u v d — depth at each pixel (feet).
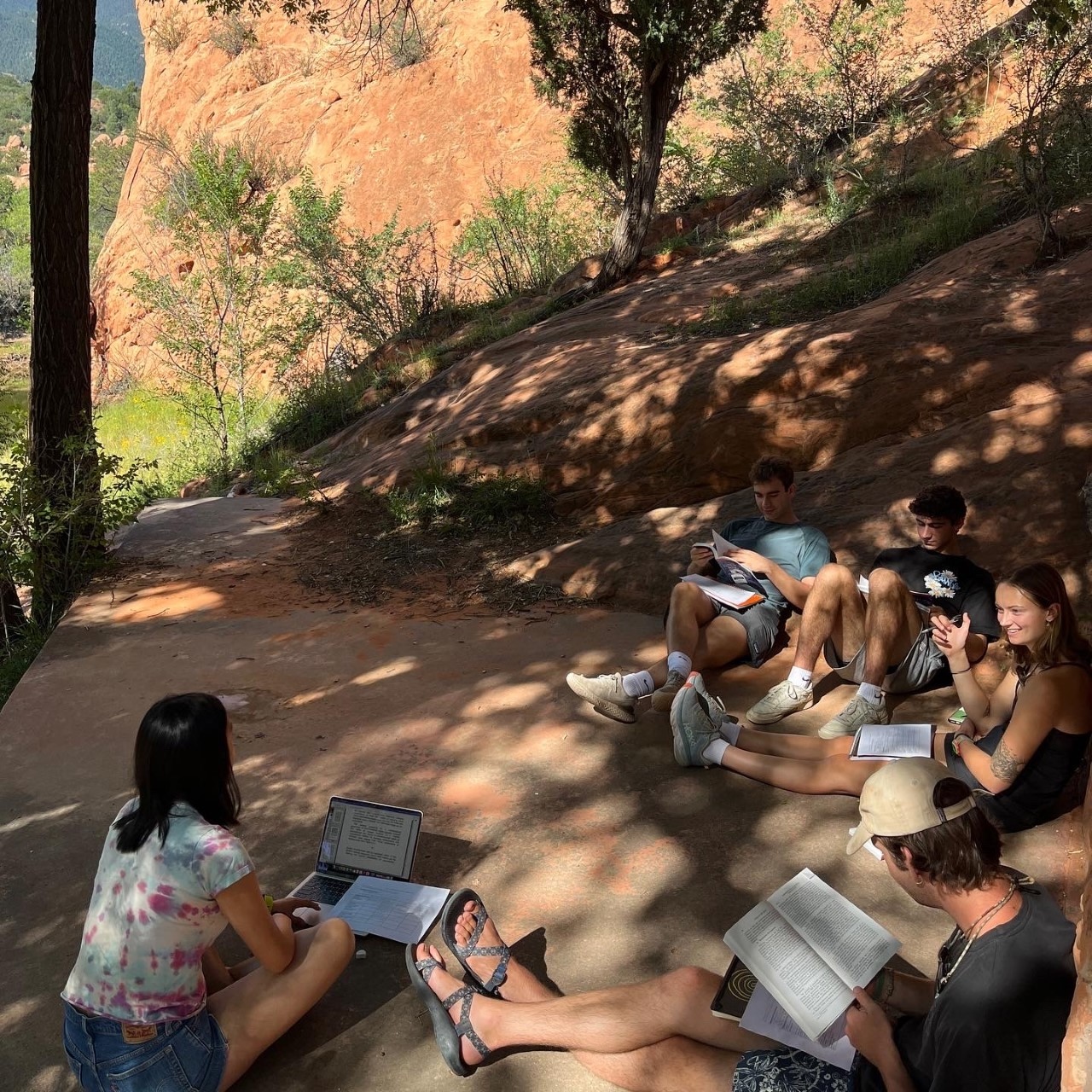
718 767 14.48
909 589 15.98
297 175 100.58
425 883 12.56
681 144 67.21
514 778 14.76
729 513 22.06
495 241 68.54
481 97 96.84
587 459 26.86
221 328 58.18
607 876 12.44
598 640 19.42
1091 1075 6.31
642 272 48.39
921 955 10.65
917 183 42.50
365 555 25.85
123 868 9.09
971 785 12.28
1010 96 46.14
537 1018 9.57
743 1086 8.46
